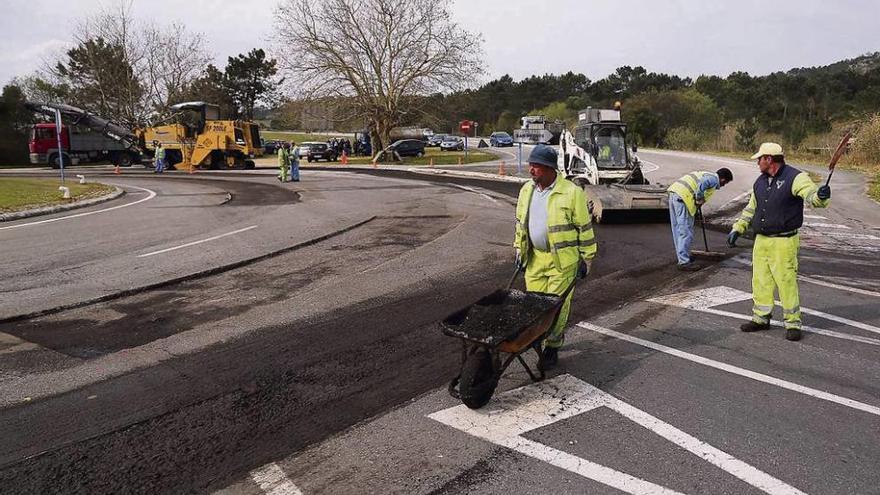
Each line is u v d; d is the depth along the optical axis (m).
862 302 7.03
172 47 50.38
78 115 41.12
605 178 14.40
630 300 7.17
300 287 7.90
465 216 14.59
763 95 66.94
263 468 3.63
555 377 4.90
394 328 6.18
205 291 7.75
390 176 29.89
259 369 5.16
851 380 4.78
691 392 4.58
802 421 4.11
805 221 14.16
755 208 5.88
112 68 49.66
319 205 17.14
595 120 15.25
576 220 4.70
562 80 107.75
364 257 9.78
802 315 6.52
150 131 38.75
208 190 22.50
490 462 3.64
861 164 29.52
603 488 3.35
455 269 8.84
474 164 38.19
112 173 34.91
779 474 3.47
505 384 4.79
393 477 3.50
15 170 39.41
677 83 95.94
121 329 6.28
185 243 10.98
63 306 7.02
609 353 5.42
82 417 4.32
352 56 39.69
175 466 3.67
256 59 77.12
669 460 3.63
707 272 8.63
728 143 48.00
